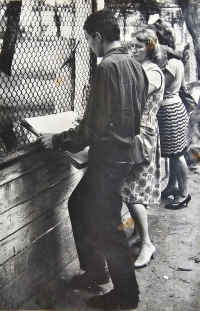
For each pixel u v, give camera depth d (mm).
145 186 2555
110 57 1974
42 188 2174
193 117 3799
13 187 1962
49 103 2338
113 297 2215
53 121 2178
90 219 2139
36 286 2240
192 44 3545
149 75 2402
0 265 1950
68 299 2289
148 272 2586
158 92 2420
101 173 2055
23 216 2061
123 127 2004
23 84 2152
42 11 2186
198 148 3893
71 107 2527
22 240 2080
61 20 2324
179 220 3221
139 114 2064
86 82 2631
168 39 3006
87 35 2059
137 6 2875
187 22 3367
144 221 2619
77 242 2262
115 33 2002
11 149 2055
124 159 2051
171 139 3209
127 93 1979
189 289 2426
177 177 3363
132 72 2004
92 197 2100
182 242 2920
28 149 2041
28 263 2152
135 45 2479
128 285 2178
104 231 2125
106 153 2023
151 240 2939
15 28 2041
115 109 1967
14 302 2080
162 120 3166
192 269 2619
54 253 2377
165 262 2691
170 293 2393
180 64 3074
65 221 2436
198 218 3193
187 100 3486
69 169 2387
